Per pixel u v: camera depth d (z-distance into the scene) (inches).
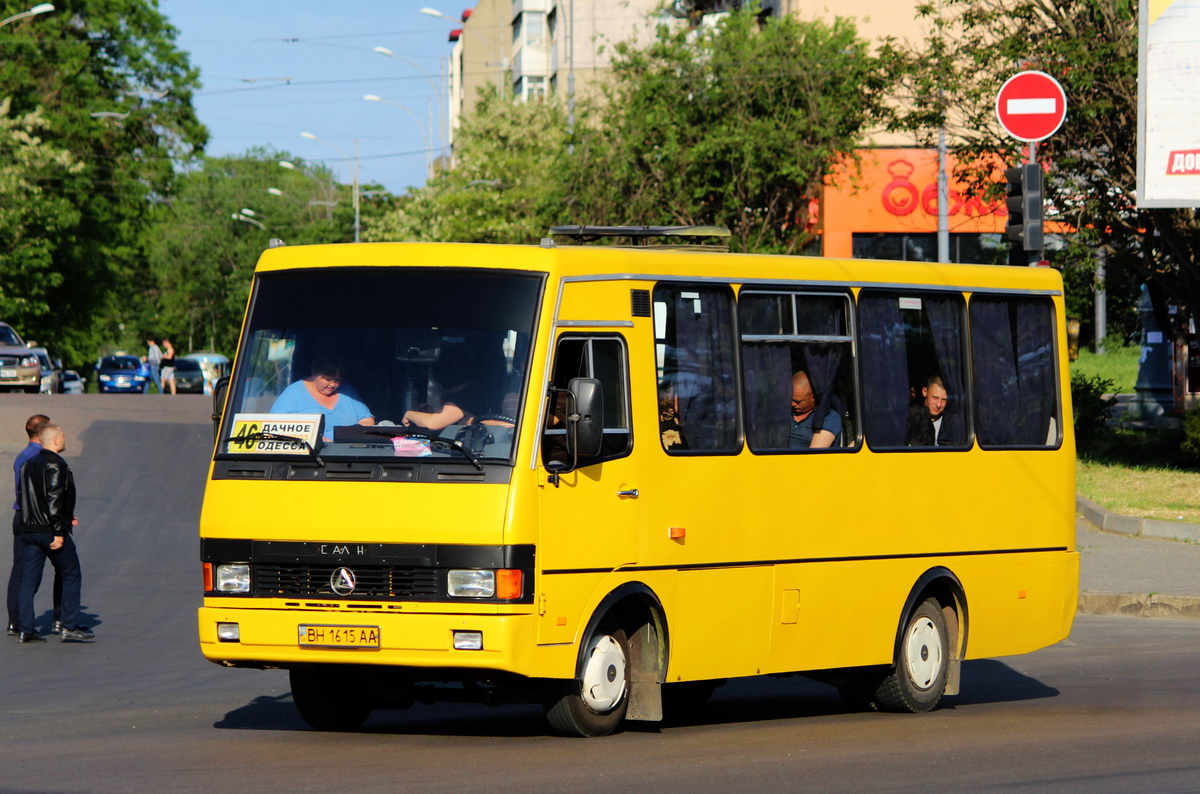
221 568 474.6
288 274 498.3
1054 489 641.6
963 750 478.0
